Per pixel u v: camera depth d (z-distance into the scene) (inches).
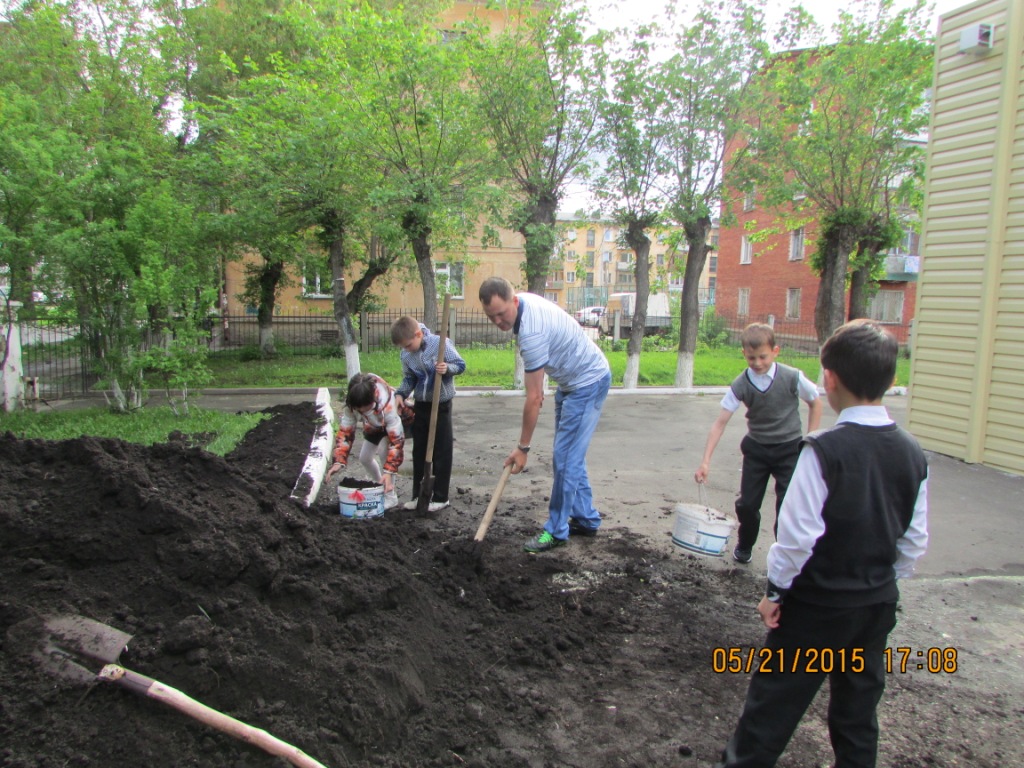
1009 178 280.5
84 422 330.0
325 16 514.6
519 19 478.3
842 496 77.1
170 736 84.3
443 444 214.1
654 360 716.7
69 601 100.4
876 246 669.9
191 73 636.1
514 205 499.5
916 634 141.7
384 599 123.4
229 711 91.5
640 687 117.6
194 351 360.2
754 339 156.9
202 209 509.7
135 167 383.6
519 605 143.7
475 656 122.0
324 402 361.4
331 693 97.4
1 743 79.0
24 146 331.9
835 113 586.6
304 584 115.6
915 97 554.9
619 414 436.5
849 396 81.0
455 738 100.0
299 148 439.5
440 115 452.1
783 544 78.6
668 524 210.1
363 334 765.3
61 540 109.3
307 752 88.0
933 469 287.1
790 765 98.5
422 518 203.2
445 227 520.7
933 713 113.4
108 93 525.0
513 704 109.7
